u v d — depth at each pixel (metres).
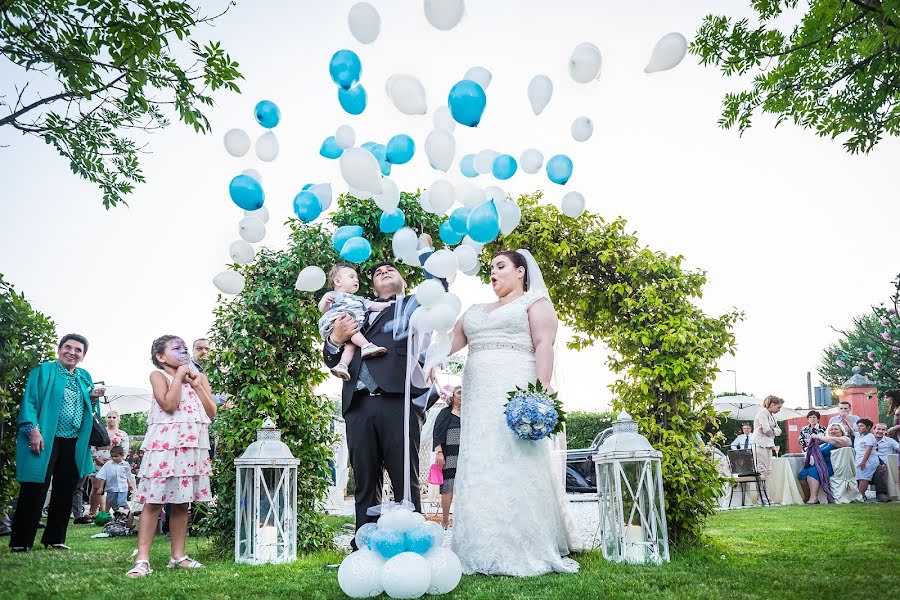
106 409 12.02
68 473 5.33
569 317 5.45
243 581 3.37
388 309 4.00
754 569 3.52
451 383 6.40
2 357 6.05
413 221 5.43
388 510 3.15
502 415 3.70
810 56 4.91
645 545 3.92
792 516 6.68
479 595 2.90
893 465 9.10
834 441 9.39
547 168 3.85
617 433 4.16
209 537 5.79
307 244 5.14
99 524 7.64
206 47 4.95
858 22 4.68
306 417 5.07
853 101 4.93
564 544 4.01
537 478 3.62
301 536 4.86
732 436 16.58
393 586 2.80
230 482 4.84
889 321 11.23
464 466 3.72
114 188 5.73
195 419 4.08
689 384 4.78
